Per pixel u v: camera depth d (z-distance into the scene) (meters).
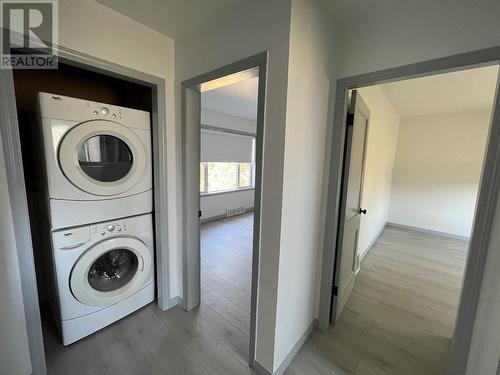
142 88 1.92
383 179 4.02
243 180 5.68
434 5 1.19
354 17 1.42
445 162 4.28
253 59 1.26
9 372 1.20
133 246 1.76
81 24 1.29
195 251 1.97
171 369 1.44
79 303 1.55
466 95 3.07
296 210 1.36
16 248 1.16
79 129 1.40
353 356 1.57
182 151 1.79
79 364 1.45
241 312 1.98
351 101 1.64
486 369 1.16
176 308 2.01
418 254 3.39
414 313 2.04
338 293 1.82
